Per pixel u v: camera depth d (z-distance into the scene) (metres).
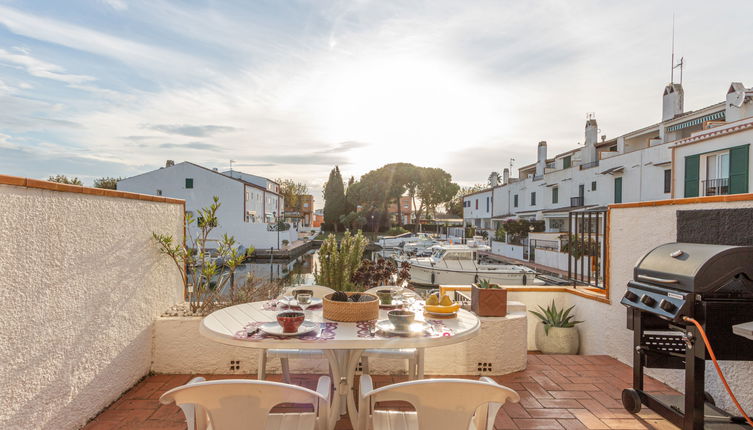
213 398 1.57
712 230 3.09
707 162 15.16
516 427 2.88
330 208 56.25
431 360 3.94
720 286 2.31
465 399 1.64
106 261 3.05
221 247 4.59
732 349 2.32
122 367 3.30
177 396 1.55
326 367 3.90
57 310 2.51
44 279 2.39
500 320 3.95
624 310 4.24
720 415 2.65
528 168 36.00
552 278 15.77
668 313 2.47
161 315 4.01
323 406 1.87
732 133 13.83
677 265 2.55
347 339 2.21
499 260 25.08
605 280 4.66
